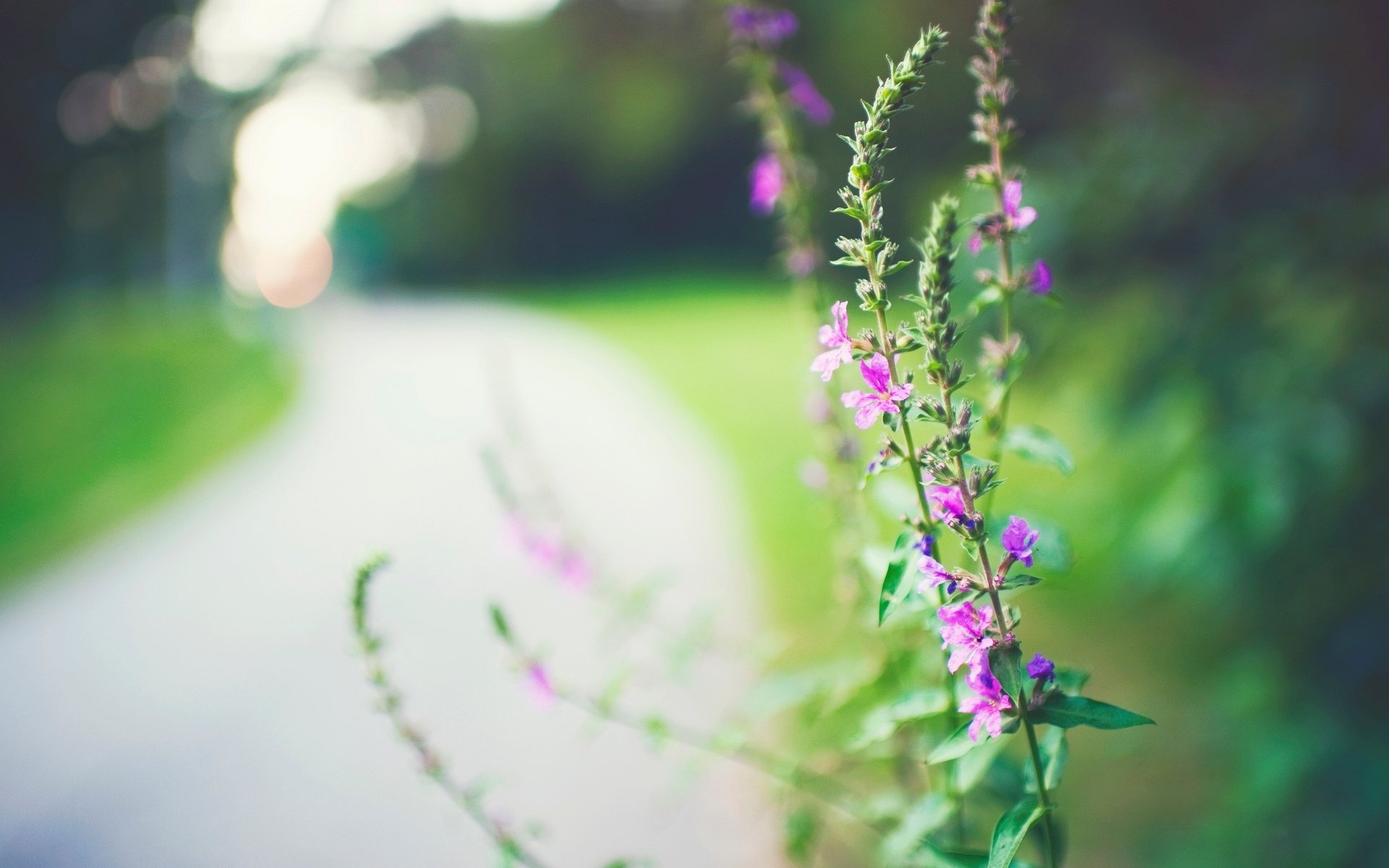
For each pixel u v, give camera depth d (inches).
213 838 154.3
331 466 418.3
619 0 1473.9
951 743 54.2
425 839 146.6
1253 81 138.8
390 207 2236.7
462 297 1654.8
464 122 1926.7
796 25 98.1
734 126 1457.9
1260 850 113.7
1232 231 129.0
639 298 1275.8
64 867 151.8
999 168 66.7
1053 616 184.9
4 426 491.5
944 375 54.5
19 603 267.4
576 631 206.5
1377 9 122.4
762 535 249.6
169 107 1048.2
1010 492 193.6
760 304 1027.9
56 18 901.8
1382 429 112.0
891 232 273.3
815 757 89.9
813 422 98.0
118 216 1117.7
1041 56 169.5
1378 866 103.6
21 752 187.6
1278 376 117.2
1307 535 118.0
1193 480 116.5
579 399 544.1
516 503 103.0
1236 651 144.3
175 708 199.3
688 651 108.9
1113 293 139.6
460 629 219.3
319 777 167.6
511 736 167.6
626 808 140.7
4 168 981.2
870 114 54.7
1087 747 151.2
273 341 932.0
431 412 534.3
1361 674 120.7
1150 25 144.6
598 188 1689.2
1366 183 124.4
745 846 124.8
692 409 470.3
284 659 218.1
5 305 1036.5
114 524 337.7
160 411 542.6
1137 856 125.1
